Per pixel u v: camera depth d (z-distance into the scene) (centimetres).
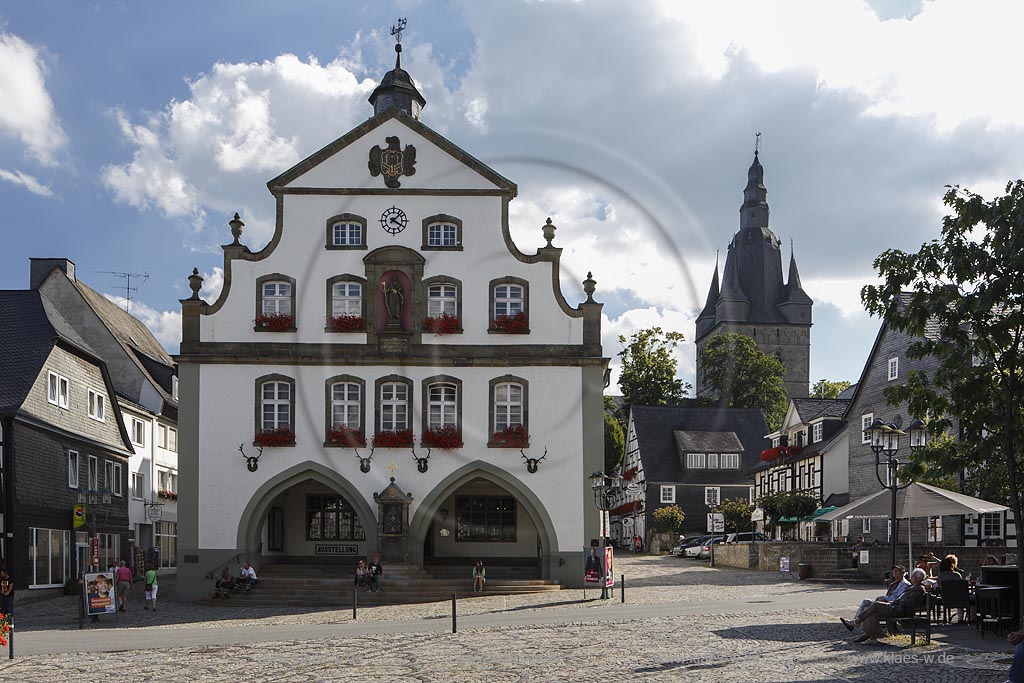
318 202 3231
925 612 1838
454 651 1620
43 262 4728
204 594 3083
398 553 3108
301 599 2883
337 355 3177
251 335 3183
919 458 1536
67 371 3559
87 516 3666
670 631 1831
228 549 3106
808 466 5734
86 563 3644
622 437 7425
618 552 6800
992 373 1447
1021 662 898
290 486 3150
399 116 3244
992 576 1775
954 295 1419
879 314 1499
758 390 7569
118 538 4050
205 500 3123
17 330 3419
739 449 6994
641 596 2839
